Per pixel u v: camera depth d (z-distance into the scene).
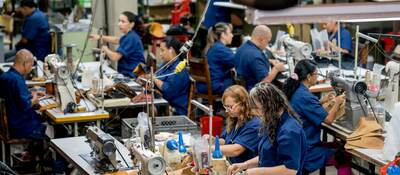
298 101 4.84
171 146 3.88
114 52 7.19
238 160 4.20
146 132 3.93
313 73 4.91
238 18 8.49
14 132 5.54
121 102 5.55
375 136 4.46
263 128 3.82
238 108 4.18
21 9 8.55
